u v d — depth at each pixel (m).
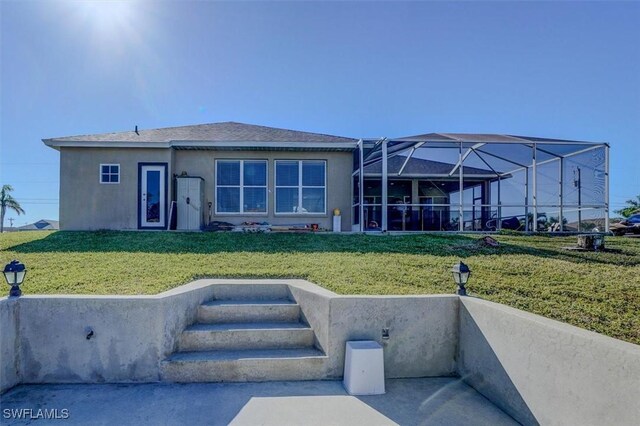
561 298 4.77
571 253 7.92
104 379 3.72
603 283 5.40
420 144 11.74
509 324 3.21
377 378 3.60
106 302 3.76
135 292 4.86
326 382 3.82
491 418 3.12
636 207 26.94
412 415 3.16
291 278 5.85
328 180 13.02
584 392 2.42
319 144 12.46
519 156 13.20
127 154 12.16
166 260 6.99
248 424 2.96
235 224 12.64
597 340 2.36
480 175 16.55
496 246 8.66
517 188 15.54
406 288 5.25
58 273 5.87
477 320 3.72
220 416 3.08
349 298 3.95
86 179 12.11
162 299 3.80
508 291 5.09
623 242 9.97
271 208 12.86
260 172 12.91
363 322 3.95
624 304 4.54
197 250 8.09
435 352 4.06
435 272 6.15
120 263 6.68
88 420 2.99
